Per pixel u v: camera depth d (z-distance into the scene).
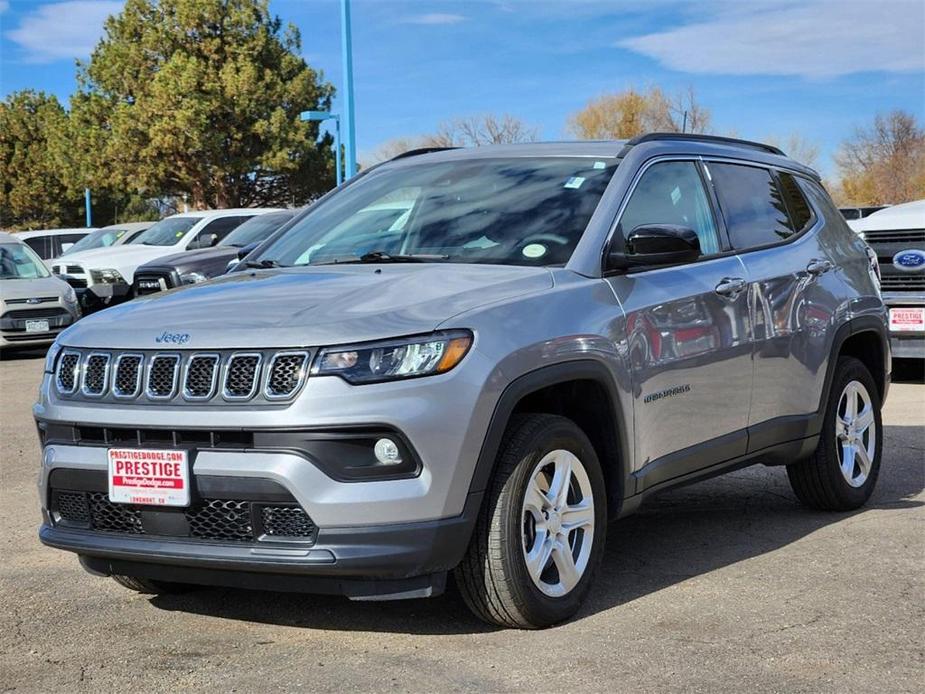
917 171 53.94
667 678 3.52
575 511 4.08
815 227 5.89
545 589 3.94
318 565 3.50
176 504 3.63
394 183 5.23
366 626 4.08
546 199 4.64
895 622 4.05
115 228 22.55
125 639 3.99
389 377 3.52
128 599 4.48
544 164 4.92
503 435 3.79
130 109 41.75
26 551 5.25
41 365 14.73
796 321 5.38
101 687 3.52
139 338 3.81
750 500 6.21
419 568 3.58
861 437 5.94
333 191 5.55
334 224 5.12
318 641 3.93
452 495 3.60
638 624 4.05
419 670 3.61
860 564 4.82
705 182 5.19
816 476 5.67
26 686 3.54
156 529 3.74
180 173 42.12
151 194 44.09
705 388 4.74
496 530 3.76
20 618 4.25
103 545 3.80
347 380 3.50
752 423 5.11
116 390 3.79
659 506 6.10
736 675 3.54
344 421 3.47
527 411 4.17
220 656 3.79
